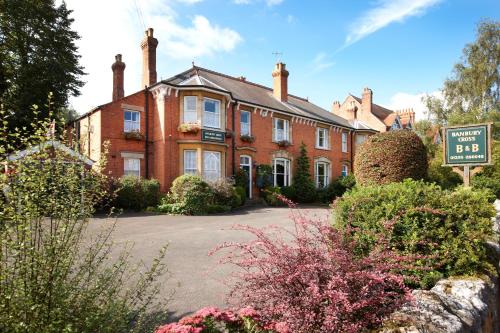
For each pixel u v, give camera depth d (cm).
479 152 872
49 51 2134
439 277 379
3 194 274
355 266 297
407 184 514
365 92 3522
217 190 1555
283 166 2277
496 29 2434
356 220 450
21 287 240
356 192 520
